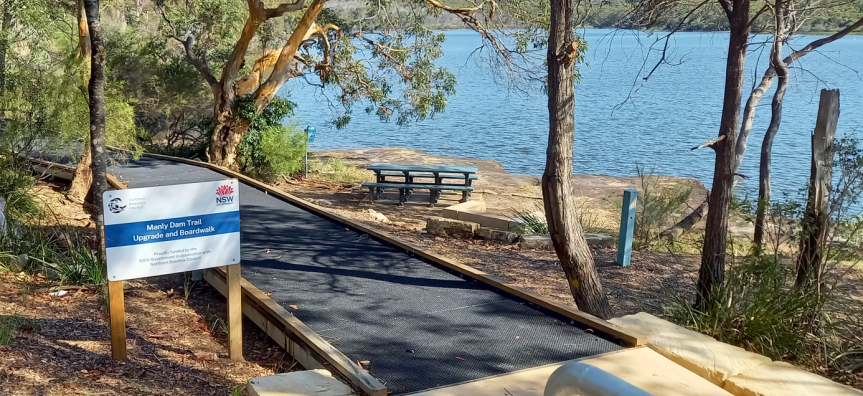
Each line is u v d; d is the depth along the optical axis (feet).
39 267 25.11
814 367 18.81
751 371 15.24
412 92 68.44
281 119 67.72
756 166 82.23
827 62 240.32
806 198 21.54
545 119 140.87
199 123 72.69
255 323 20.39
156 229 16.07
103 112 23.32
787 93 172.14
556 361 15.75
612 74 263.08
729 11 23.13
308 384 13.92
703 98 176.65
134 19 70.59
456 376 14.90
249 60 73.31
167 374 15.88
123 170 46.39
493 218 40.93
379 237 28.30
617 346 16.69
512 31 59.00
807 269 21.06
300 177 67.31
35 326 17.90
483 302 20.27
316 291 21.26
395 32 66.13
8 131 32.48
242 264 24.47
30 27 37.09
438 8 60.29
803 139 105.29
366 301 20.31
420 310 19.49
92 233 32.40
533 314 19.19
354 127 126.93
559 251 23.09
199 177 43.73
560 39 21.65
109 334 18.54
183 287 25.16
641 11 32.42
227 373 16.66
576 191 63.21
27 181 33.58
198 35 67.72
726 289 21.62
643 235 41.14
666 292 26.73
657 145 104.99
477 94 202.80
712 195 23.30
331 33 66.90
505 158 92.17
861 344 19.52
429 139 111.55
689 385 14.29
